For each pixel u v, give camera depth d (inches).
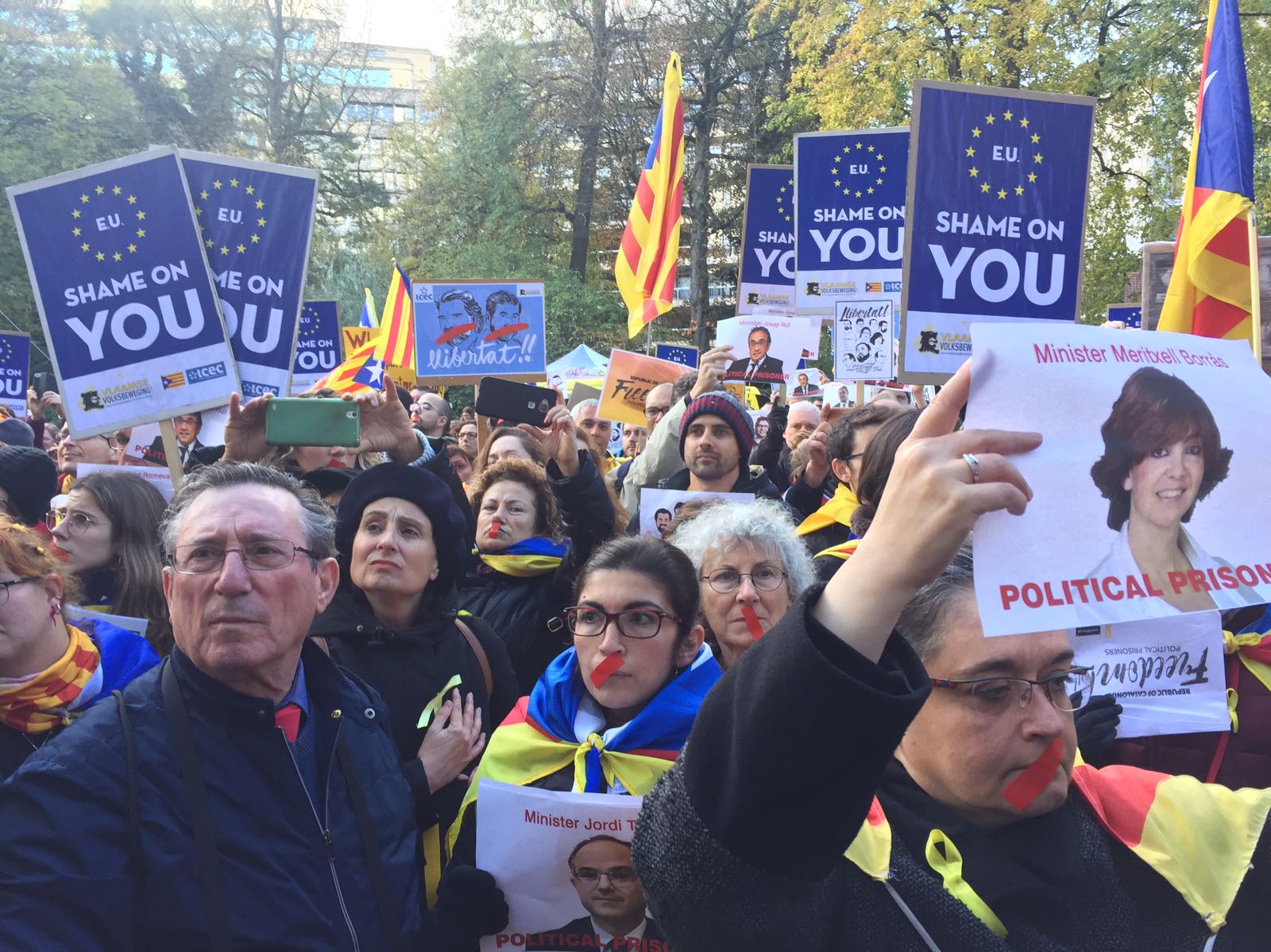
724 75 1070.4
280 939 68.5
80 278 162.9
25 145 1087.6
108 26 1200.2
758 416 280.4
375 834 78.3
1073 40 727.7
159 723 72.6
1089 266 783.7
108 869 66.1
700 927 47.8
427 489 116.6
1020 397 47.6
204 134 1245.7
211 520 76.5
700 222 1088.2
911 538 43.1
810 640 43.0
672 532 122.3
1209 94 142.5
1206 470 48.9
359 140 1409.9
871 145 226.4
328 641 112.3
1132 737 101.5
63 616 93.8
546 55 1117.7
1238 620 106.6
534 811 81.0
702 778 47.1
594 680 92.6
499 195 1111.0
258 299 171.6
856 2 769.6
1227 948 61.5
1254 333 136.6
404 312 398.6
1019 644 58.1
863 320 227.9
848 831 45.3
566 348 1066.7
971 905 57.0
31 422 354.0
